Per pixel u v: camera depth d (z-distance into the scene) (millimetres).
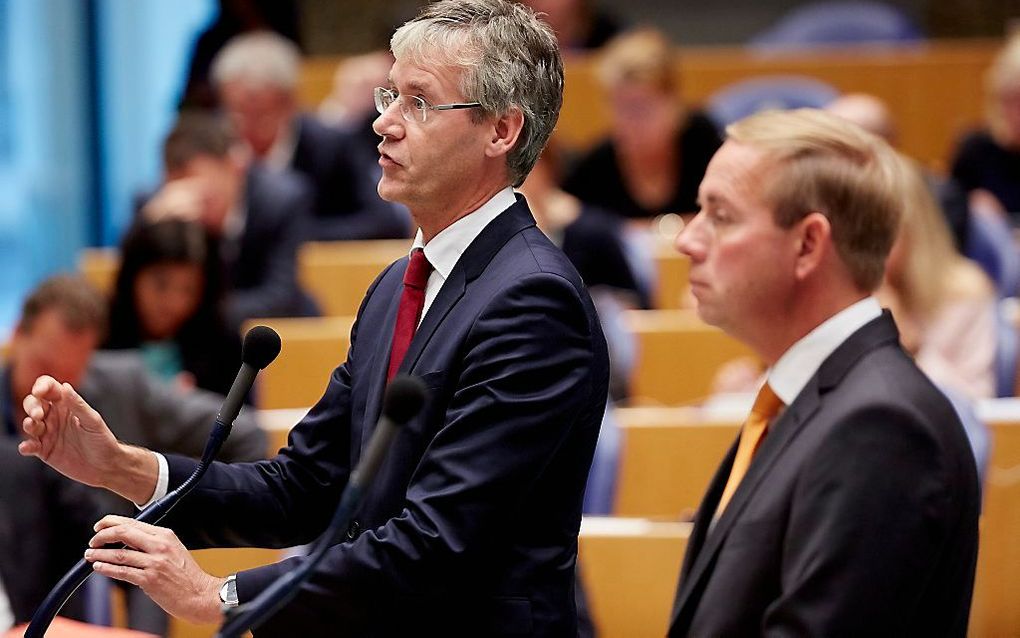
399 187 6836
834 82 27250
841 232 6887
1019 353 15953
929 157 27188
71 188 31984
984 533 13164
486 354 6574
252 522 7098
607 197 22297
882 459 6285
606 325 16703
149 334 14672
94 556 6207
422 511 6363
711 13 33312
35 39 31641
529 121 6863
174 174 18453
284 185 19531
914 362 6844
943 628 6461
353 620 6398
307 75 28203
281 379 16547
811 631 6125
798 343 6988
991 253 20125
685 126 22141
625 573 11250
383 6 32719
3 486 11203
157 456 7027
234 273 19172
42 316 11555
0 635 7484
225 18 27719
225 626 5500
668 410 14570
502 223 6926
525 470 6473
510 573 6641
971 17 32219
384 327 7148
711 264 7027
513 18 6887
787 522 6461
